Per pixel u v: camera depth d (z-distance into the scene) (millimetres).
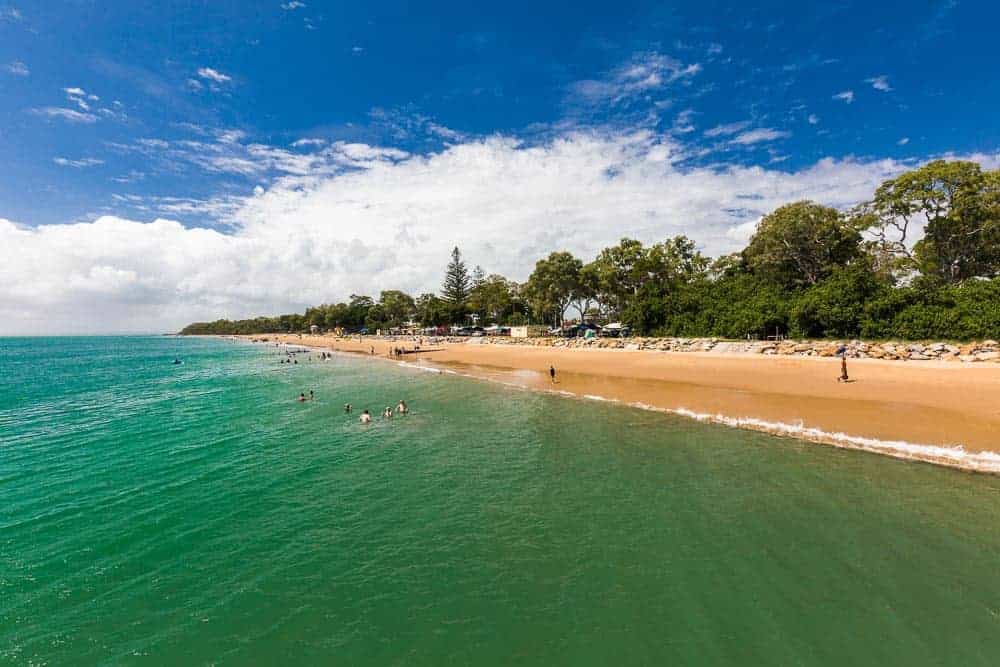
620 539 10961
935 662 6965
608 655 7340
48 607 8984
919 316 33750
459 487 14648
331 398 32938
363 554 10688
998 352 27562
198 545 11289
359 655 7527
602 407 25828
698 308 53781
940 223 41219
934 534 10523
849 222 48062
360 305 171125
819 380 26750
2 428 25156
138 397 36406
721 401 24406
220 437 21891
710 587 8984
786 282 50594
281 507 13461
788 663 7047
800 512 11875
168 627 8352
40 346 197125
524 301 106000
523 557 10328
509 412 25938
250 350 119062
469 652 7508
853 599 8453
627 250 68438
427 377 44531
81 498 14398
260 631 8172
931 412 18891
